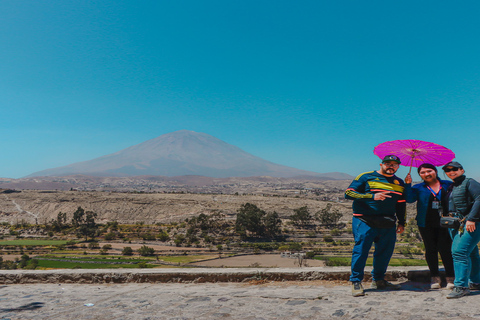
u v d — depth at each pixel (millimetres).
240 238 155250
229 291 7051
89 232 175625
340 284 7234
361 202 6438
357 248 6332
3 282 8617
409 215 157875
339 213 185750
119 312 5941
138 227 195875
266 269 8016
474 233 5641
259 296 6492
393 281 7176
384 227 6258
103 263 107750
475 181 5762
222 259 113812
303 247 133750
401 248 108500
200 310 5840
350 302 5805
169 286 7832
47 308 6328
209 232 166750
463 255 5758
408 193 6621
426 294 6055
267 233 160875
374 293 6336
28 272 8648
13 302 6820
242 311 5676
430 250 6605
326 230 172375
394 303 5578
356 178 6559
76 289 7816
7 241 163125
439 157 6340
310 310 5504
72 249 139375
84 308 6266
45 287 8094
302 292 6621
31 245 149250
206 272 8031
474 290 6152
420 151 6406
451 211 6035
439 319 4684
